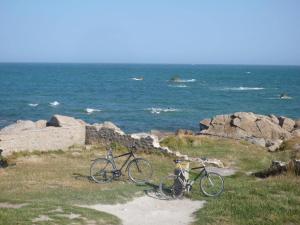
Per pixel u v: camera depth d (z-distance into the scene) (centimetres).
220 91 10644
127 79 15638
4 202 1266
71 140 2556
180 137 2914
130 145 2419
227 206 1307
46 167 1948
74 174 1784
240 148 2792
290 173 1806
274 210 1256
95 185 1568
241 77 17862
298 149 2688
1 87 10756
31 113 6338
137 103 8006
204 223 1166
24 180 1648
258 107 7600
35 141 2378
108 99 8631
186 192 1454
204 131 3647
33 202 1266
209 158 2372
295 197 1395
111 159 1672
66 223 1068
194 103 8075
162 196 1450
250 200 1363
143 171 1778
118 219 1176
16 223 1032
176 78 14550
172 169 1950
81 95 9312
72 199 1350
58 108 6981
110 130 2525
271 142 3284
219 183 1584
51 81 13600
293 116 6631
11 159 2148
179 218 1232
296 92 10531
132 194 1446
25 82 12825
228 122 3706
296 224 1155
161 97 9131
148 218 1223
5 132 2583
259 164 2325
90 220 1125
